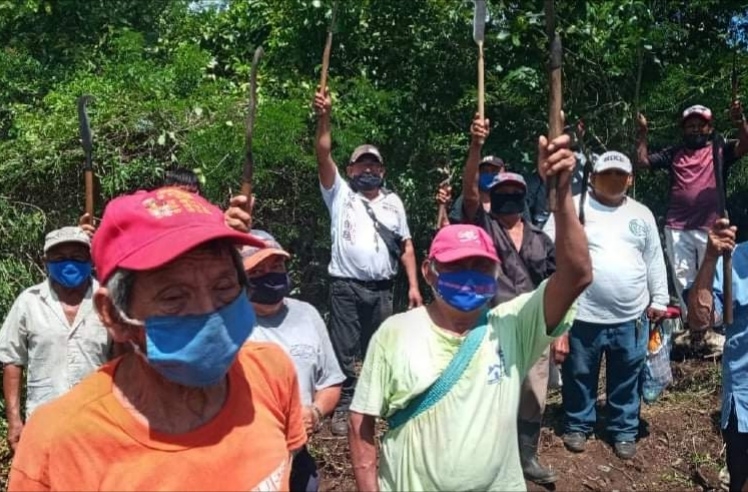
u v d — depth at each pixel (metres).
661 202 7.96
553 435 5.46
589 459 5.21
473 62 7.80
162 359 1.58
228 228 1.64
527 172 7.48
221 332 1.62
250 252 3.14
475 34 3.25
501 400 2.68
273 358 1.88
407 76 8.12
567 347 4.87
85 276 3.97
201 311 1.62
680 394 6.16
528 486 4.84
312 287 7.55
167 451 1.62
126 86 7.37
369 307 5.66
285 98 7.65
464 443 2.64
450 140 7.77
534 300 2.64
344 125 7.37
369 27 8.05
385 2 7.82
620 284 5.04
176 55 7.98
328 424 5.75
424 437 2.69
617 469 5.16
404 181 7.79
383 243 5.65
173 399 1.66
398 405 2.73
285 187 7.29
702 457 5.35
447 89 7.94
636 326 5.15
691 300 3.46
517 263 4.52
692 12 8.00
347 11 7.74
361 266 5.60
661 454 5.38
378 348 2.80
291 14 8.06
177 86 7.60
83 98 3.62
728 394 3.53
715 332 6.70
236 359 1.80
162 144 6.66
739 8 7.79
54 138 6.59
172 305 1.62
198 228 1.59
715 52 7.88
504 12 7.45
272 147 6.66
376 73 8.20
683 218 6.41
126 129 6.69
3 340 4.03
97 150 6.62
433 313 2.83
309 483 3.21
